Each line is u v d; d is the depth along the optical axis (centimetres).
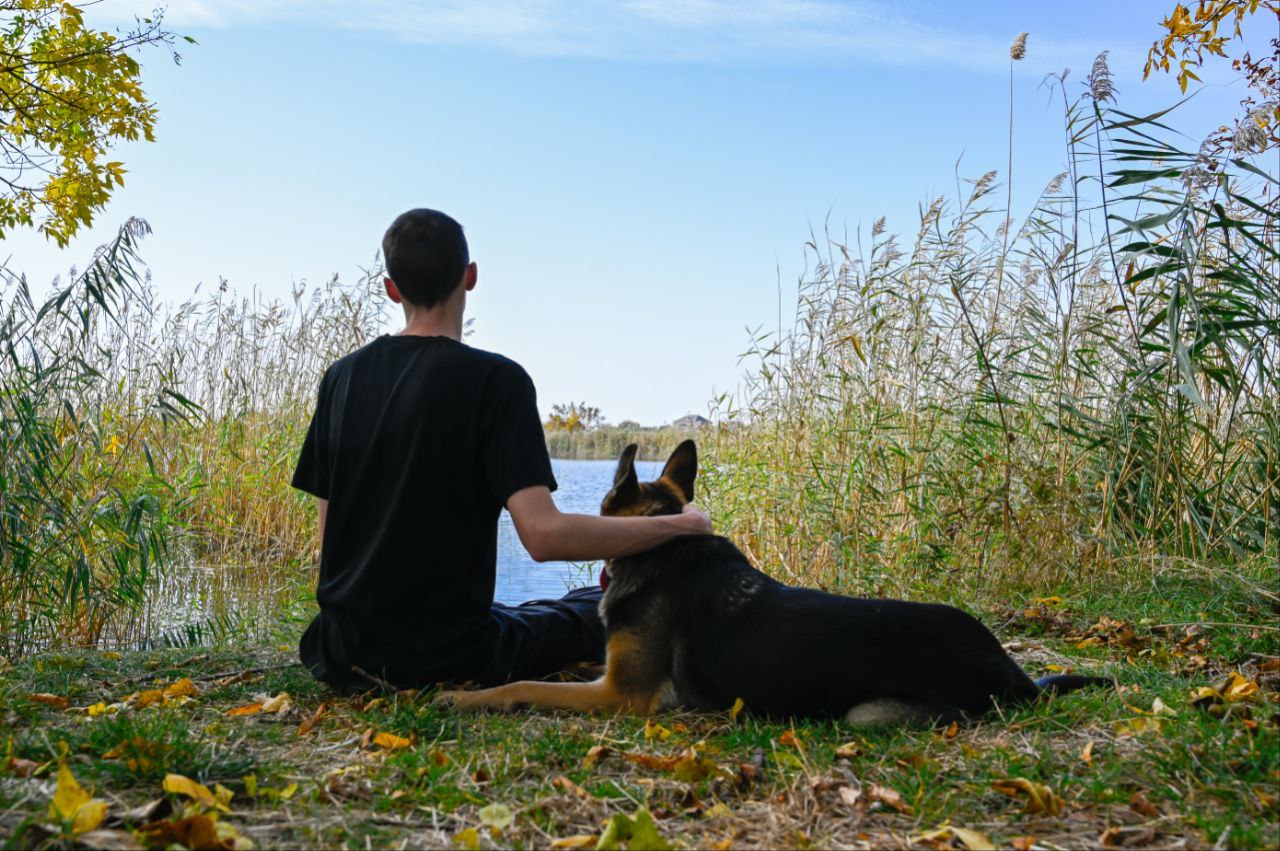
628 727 314
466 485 331
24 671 404
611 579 359
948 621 328
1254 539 593
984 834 222
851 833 225
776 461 782
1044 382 699
